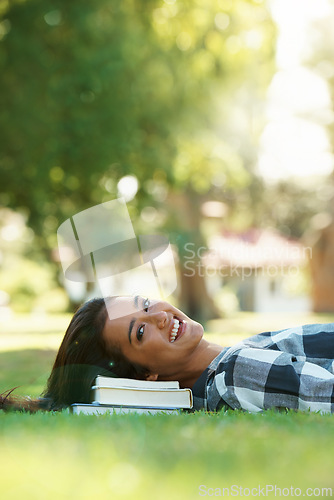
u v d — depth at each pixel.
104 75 12.60
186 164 16.89
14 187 13.80
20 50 12.70
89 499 1.54
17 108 12.88
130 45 13.11
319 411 2.85
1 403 3.28
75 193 14.19
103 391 2.99
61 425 2.39
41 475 1.70
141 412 2.97
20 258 29.59
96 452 1.92
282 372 3.06
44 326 16.80
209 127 15.86
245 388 3.10
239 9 15.02
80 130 12.80
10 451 1.97
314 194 30.22
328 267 25.95
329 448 1.97
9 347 10.38
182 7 14.30
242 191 27.16
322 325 3.51
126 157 13.57
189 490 1.58
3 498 1.55
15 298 28.94
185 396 3.16
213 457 1.84
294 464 1.77
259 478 1.66
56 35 12.94
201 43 14.88
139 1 13.73
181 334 3.41
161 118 14.45
